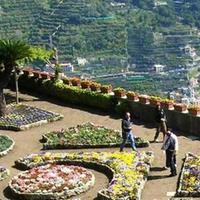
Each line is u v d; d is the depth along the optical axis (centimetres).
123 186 2448
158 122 3080
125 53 9450
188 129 3222
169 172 2675
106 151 3044
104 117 3669
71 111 3859
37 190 2491
